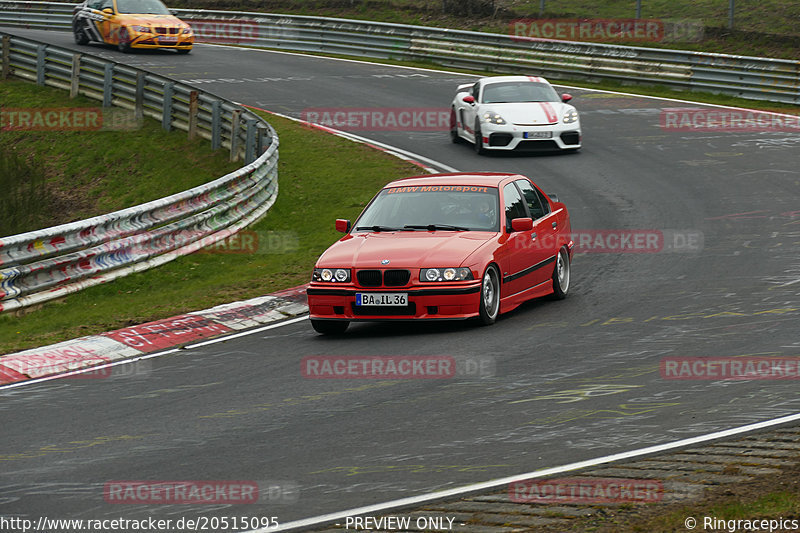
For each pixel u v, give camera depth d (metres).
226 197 57.47
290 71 112.56
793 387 26.56
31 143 85.81
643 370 29.09
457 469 21.58
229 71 111.56
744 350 30.70
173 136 82.25
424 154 76.44
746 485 19.36
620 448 22.44
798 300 36.91
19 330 39.91
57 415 27.47
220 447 23.97
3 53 102.38
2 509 20.36
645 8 126.62
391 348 33.50
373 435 24.34
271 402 27.73
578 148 74.31
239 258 52.81
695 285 40.72
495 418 25.25
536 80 78.62
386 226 38.72
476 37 114.19
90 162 80.94
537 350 32.09
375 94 99.62
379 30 122.38
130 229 49.56
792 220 52.47
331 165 74.12
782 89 92.56
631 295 39.91
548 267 40.06
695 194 60.50
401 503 19.64
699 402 25.73
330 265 36.00
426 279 35.09
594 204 59.34
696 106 92.62
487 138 73.81
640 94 99.75
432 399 27.22
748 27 115.56
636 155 73.06
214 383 30.16
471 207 38.62
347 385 29.08
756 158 70.12
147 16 119.12
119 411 27.58
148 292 46.78
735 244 48.00
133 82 87.50
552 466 21.47
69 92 95.56
